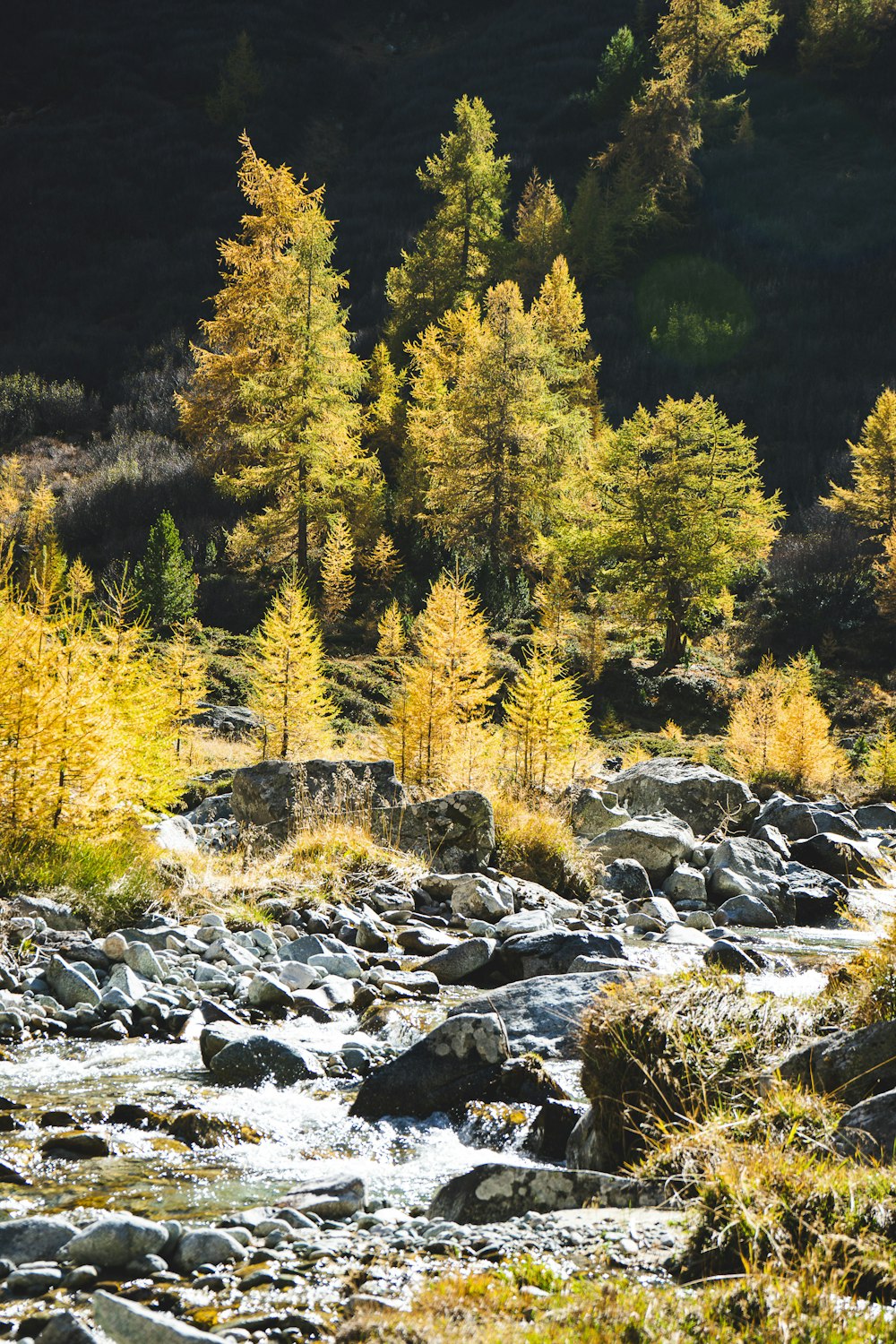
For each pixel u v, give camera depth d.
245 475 47.56
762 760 31.11
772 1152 2.91
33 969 6.51
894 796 29.52
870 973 4.88
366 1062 5.48
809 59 115.50
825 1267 2.39
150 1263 2.89
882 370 78.06
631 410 73.62
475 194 73.12
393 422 62.53
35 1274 2.78
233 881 9.86
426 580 49.47
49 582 9.56
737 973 7.81
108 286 95.19
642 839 14.29
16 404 74.81
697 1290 2.39
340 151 128.00
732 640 51.16
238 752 24.42
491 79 135.00
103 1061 5.27
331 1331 2.49
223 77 130.00
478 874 11.62
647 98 92.44
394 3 165.62
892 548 52.38
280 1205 3.52
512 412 50.44
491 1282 2.52
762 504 48.22
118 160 115.94
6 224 105.00
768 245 92.12
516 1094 4.79
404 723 17.77
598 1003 4.28
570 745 18.86
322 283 48.28
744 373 79.31
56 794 8.84
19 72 137.38
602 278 88.69
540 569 52.38
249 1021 6.20
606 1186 3.31
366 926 8.71
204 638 39.88
